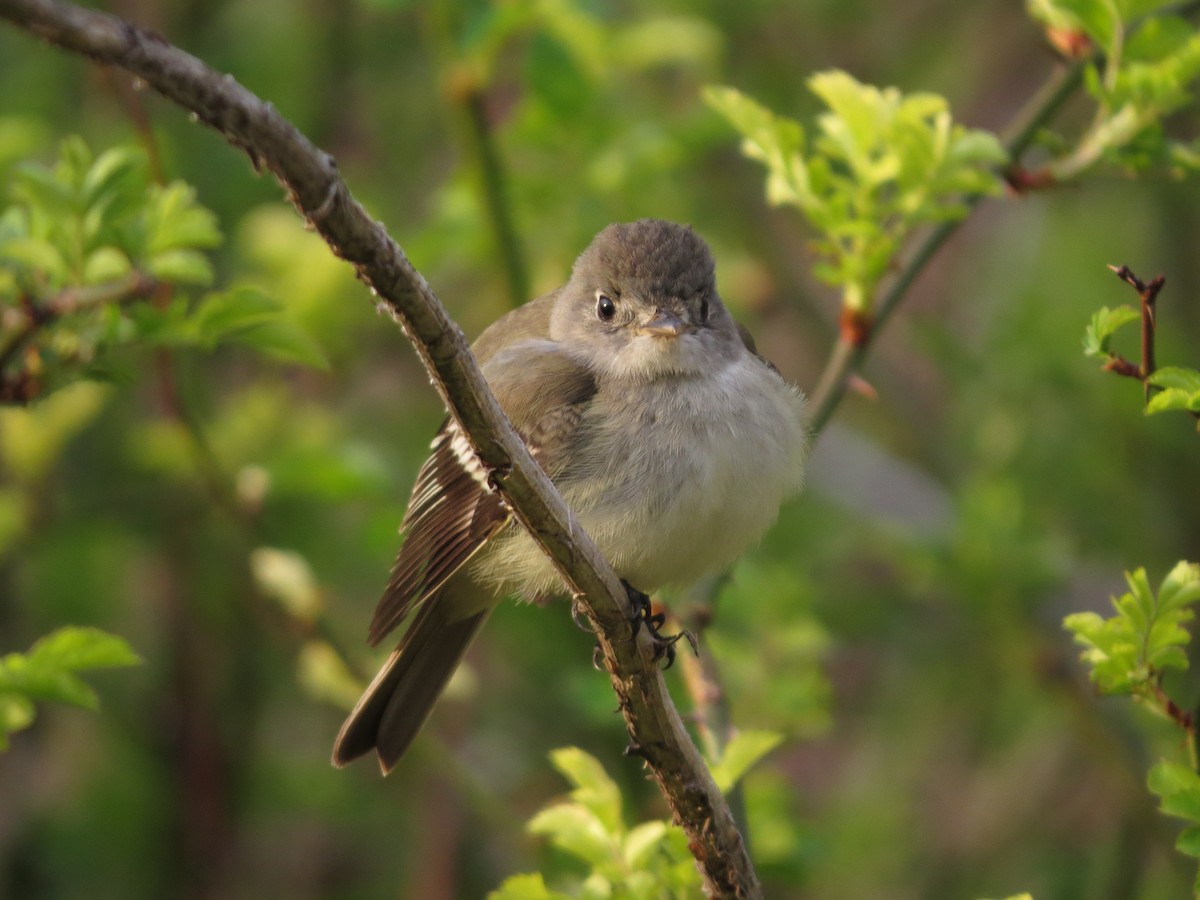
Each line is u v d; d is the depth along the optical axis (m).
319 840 12.99
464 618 8.30
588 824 6.19
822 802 13.48
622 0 13.36
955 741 13.37
